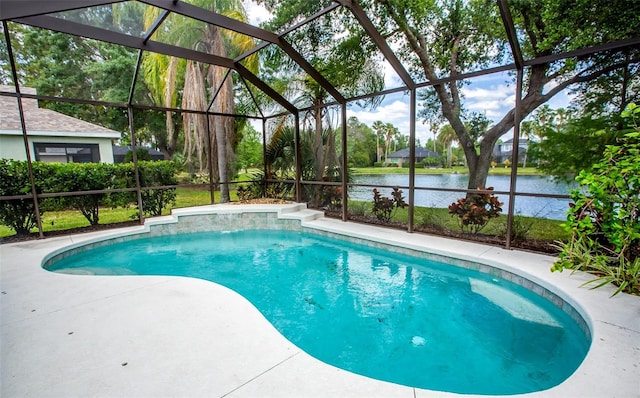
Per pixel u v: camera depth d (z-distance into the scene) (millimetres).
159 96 10133
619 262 3246
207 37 8586
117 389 1752
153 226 6500
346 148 6684
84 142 10273
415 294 3961
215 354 2086
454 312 3492
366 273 4688
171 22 8734
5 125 9000
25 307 2777
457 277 4426
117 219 7617
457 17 5332
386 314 3484
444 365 2605
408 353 2783
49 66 12539
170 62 8781
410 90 5383
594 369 1929
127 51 13375
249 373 1896
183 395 1708
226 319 2564
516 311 3521
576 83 4293
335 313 3525
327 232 6270
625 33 3801
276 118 8648
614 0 3740
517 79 4207
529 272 3596
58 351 2111
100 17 10266
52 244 5086
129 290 3164
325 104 6965
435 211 6090
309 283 4363
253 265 5074
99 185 6598
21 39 12078
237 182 8484
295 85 7820
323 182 7215
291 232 7000
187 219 6902
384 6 5562
